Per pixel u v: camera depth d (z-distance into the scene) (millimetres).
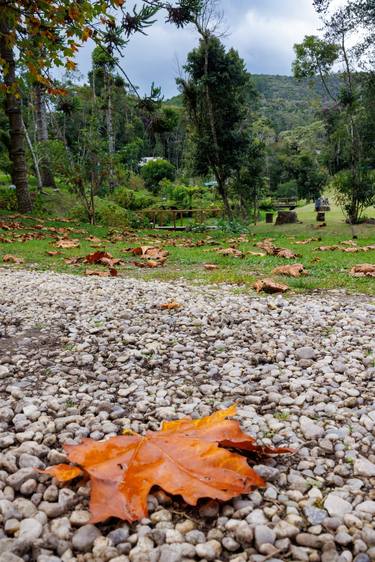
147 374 3381
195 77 22734
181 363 3551
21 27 2973
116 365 3557
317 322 4648
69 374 3361
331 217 27062
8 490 1945
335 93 22484
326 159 25797
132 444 2010
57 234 14352
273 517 1782
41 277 7250
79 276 7520
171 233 18859
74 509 1846
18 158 19250
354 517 1781
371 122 20000
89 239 13523
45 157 26891
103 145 20219
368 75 20578
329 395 2977
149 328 4414
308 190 56344
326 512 1835
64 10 2717
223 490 1753
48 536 1684
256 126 46312
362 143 20422
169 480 1783
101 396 2969
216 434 2059
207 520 1788
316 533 1722
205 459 1875
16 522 1749
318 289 6492
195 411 2736
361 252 11094
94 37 2814
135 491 1747
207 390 3057
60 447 2348
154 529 1703
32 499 1910
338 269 8312
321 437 2455
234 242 14445
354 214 21031
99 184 20891
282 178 72812
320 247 11672
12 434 2434
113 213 22484
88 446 1999
